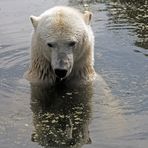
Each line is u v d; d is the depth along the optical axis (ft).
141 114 33.22
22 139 29.94
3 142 29.50
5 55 46.39
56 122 32.50
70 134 30.63
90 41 38.65
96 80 40.01
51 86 39.37
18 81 40.11
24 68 43.29
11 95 37.24
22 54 46.65
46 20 36.58
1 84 39.45
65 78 39.45
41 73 39.42
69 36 35.40
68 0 68.33
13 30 53.98
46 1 67.00
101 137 29.89
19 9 62.75
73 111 34.40
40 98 36.81
